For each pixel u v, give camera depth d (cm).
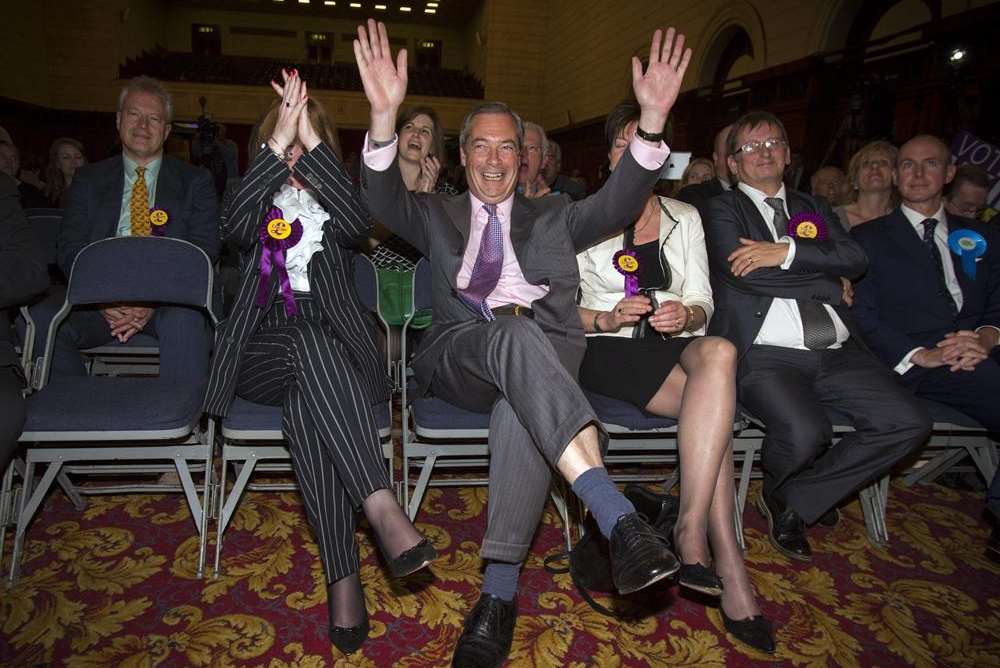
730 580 184
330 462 178
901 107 730
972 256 267
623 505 149
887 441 224
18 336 266
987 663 182
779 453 226
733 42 1030
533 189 355
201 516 202
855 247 247
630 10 1267
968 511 279
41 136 1552
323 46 2188
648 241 233
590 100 1462
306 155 196
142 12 1839
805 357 241
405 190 202
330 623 173
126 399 197
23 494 193
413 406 213
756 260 238
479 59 1895
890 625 197
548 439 155
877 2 772
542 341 166
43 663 162
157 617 181
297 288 210
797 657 180
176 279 230
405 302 267
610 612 195
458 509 255
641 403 206
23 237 212
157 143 283
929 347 263
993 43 631
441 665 170
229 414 193
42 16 1536
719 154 347
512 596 174
